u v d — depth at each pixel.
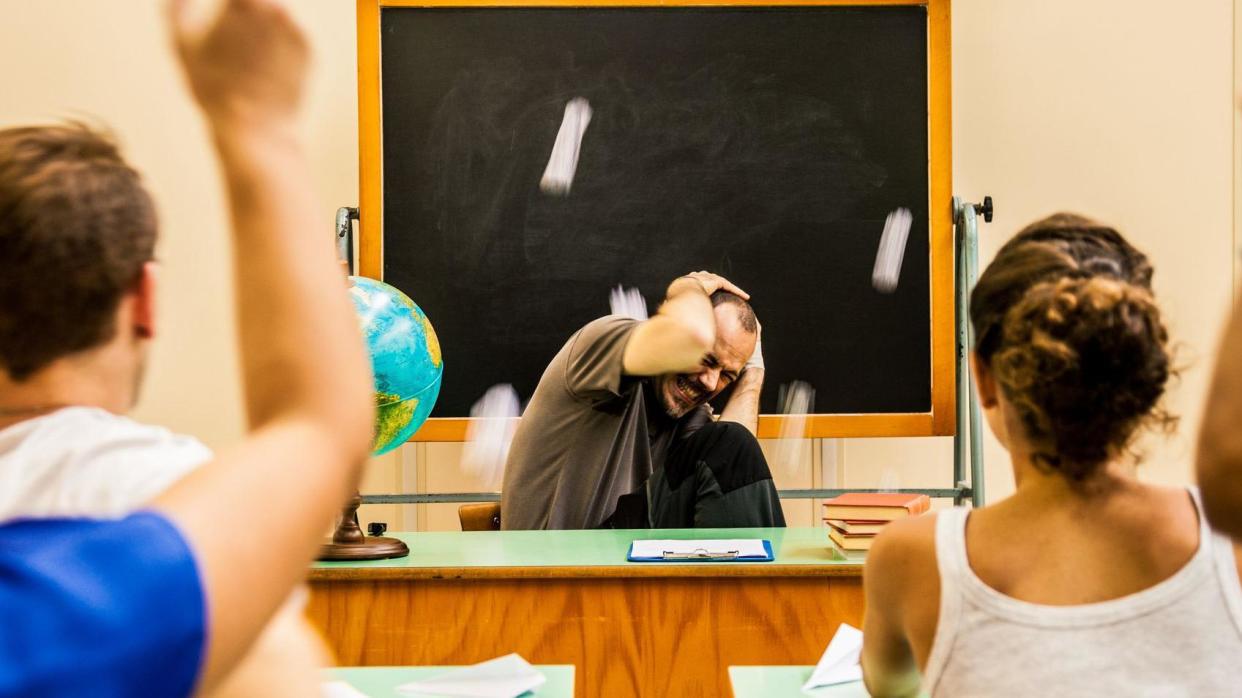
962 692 0.88
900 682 1.08
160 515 0.28
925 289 2.92
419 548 2.12
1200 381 3.00
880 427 2.90
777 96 2.94
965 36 3.34
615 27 2.94
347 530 2.04
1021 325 0.88
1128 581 0.85
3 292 0.44
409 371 2.07
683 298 2.09
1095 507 0.87
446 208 2.92
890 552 0.96
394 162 2.93
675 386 2.53
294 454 0.30
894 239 2.92
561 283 2.92
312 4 3.28
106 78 3.20
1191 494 0.88
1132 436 0.88
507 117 2.93
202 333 3.22
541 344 2.91
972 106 3.34
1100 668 0.83
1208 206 3.07
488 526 2.77
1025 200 3.30
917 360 2.91
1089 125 3.23
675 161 2.93
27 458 0.44
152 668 0.26
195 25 0.32
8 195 0.45
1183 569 0.84
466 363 2.92
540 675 1.41
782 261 2.92
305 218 0.33
